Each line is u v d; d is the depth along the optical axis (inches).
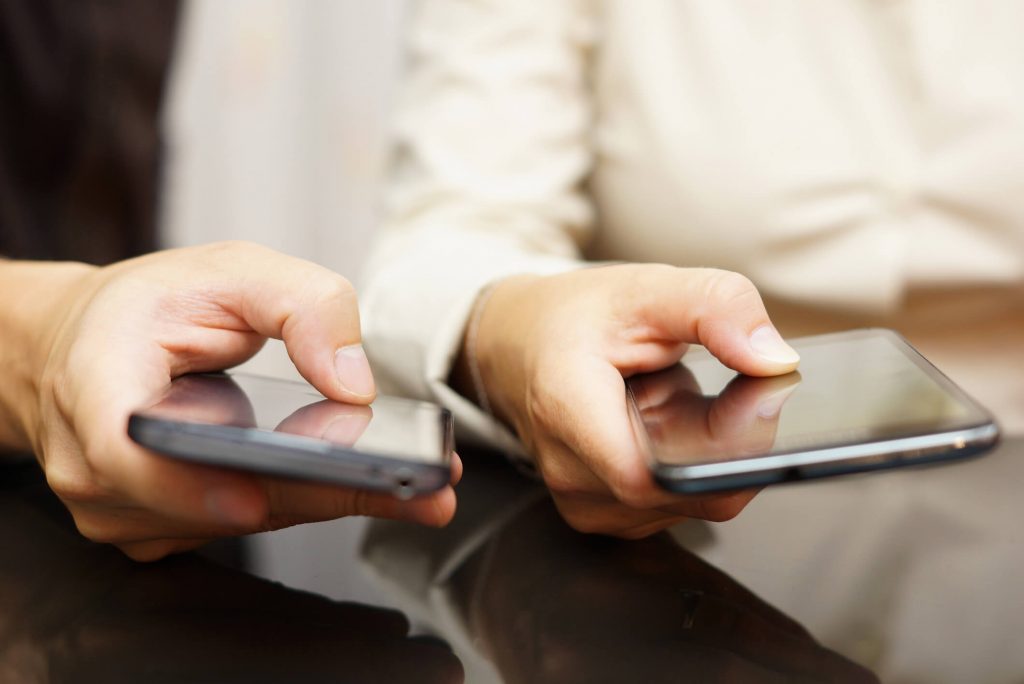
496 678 11.1
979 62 30.5
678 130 32.1
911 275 31.0
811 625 12.2
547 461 15.1
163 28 47.9
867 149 31.0
